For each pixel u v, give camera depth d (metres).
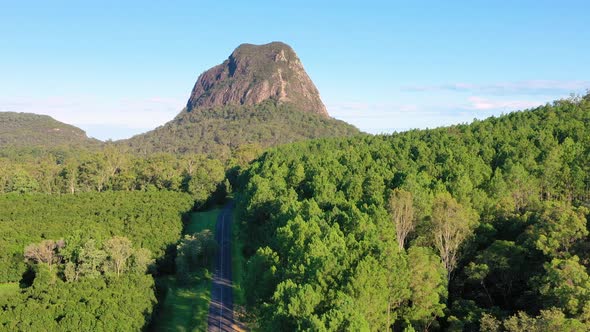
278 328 57.53
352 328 50.22
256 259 75.38
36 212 161.25
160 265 118.56
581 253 67.12
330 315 52.41
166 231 134.25
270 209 114.62
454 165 126.50
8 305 85.75
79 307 84.31
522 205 101.38
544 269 66.88
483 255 73.44
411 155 154.88
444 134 181.00
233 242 143.75
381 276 62.75
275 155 199.25
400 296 65.88
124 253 110.19
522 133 152.50
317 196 113.56
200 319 90.69
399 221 88.19
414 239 87.00
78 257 109.38
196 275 115.38
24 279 116.38
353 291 59.91
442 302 70.62
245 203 132.00
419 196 93.50
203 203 195.12
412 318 65.81
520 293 72.44
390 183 118.31
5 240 122.44
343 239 76.06
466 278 76.25
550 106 195.88
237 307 95.94
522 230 83.56
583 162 114.00
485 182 114.19
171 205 172.00
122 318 82.00
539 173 116.06
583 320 54.22
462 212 81.00
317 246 69.38
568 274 58.28
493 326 56.34
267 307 63.31
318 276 63.12
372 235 76.31
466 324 62.81
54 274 107.06
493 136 158.50
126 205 167.88
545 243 68.81
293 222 84.25
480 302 74.25
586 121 159.88
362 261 63.28
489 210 95.38
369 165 146.62
